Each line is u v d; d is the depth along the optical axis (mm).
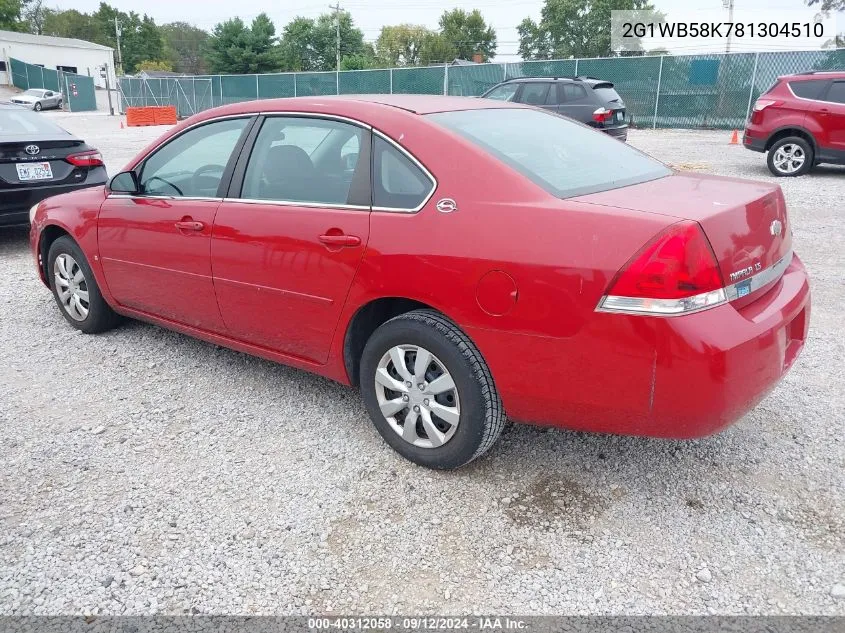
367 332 3363
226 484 3119
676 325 2412
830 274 6199
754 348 2521
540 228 2646
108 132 25672
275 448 3422
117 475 3195
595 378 2592
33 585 2504
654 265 2414
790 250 3176
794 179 11414
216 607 2412
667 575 2535
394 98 3557
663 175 3371
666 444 3406
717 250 2490
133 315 4551
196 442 3484
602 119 13961
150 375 4273
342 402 3900
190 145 3980
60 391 4055
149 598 2449
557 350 2629
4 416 3748
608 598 2432
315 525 2834
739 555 2633
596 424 2715
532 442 3434
